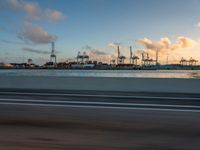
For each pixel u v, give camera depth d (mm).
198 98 16562
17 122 9266
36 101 14695
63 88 23438
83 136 7531
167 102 14531
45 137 7418
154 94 19141
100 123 9125
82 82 23156
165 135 7656
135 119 9773
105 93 19719
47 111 11445
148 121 9445
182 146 6684
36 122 9258
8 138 7305
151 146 6684
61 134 7738
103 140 7160
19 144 6773
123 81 22266
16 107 12562
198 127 8586
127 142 6992
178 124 8984
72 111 11461
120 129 8320
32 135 7613
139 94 19125
